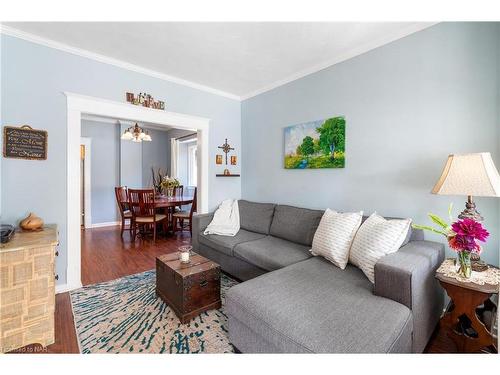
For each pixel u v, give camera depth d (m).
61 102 2.43
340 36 2.27
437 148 1.99
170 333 1.79
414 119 2.11
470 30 1.81
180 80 3.29
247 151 3.92
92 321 1.94
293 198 3.20
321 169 2.86
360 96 2.47
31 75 2.27
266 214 3.14
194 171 6.36
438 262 1.72
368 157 2.42
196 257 2.31
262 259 2.27
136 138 4.74
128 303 2.20
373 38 2.30
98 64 2.65
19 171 2.22
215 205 3.77
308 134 2.96
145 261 3.29
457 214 1.90
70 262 2.46
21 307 1.61
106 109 2.71
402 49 2.16
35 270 1.65
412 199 2.13
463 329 1.50
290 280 1.69
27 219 2.05
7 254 1.57
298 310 1.33
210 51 2.56
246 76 3.20
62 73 2.43
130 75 2.88
